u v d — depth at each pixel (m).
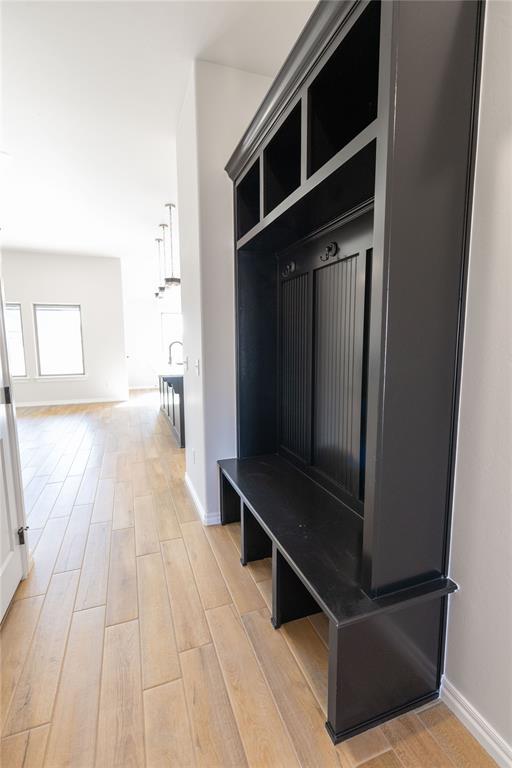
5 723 1.21
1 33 1.87
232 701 1.28
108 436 4.82
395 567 1.16
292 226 1.82
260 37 1.96
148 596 1.81
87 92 2.38
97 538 2.35
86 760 1.11
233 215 2.30
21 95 2.38
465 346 1.13
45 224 4.96
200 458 2.56
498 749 1.09
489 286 1.05
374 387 1.08
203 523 2.53
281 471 2.18
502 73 0.97
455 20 0.99
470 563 1.16
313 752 1.12
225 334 2.39
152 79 2.28
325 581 1.22
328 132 1.41
